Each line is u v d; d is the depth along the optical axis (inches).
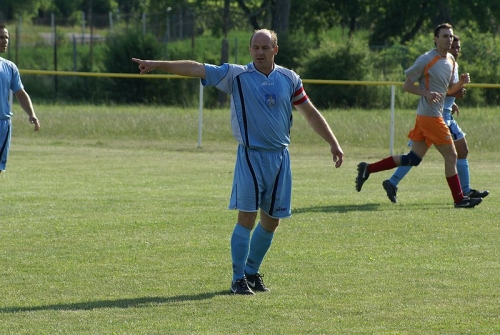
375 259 746.8
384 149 1888.5
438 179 1359.5
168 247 794.8
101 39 5334.6
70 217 957.2
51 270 699.4
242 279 630.5
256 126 608.1
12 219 943.0
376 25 5649.6
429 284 655.1
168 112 2701.8
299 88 626.8
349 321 554.6
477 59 4037.9
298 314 570.6
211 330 532.7
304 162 1628.9
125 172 1421.0
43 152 1734.7
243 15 5349.4
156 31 5315.0
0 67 870.4
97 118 2207.2
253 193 614.2
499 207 1045.2
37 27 6181.1
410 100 3634.4
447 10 5216.5
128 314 568.4
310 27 5644.7
